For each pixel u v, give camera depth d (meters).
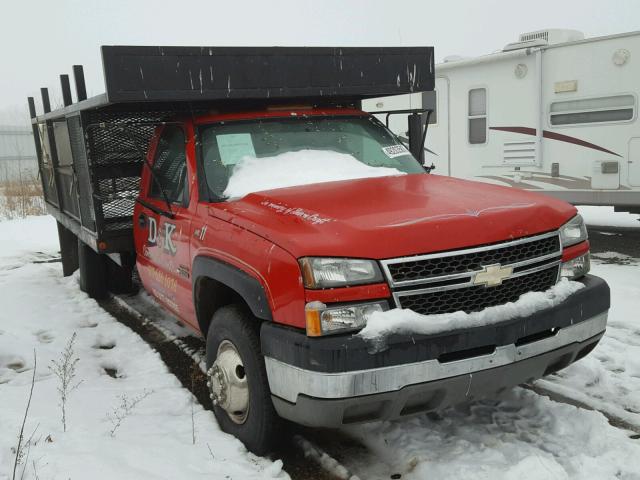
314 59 4.81
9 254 10.84
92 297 7.36
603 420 3.62
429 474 3.23
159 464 3.33
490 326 3.07
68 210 7.38
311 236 3.13
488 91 9.64
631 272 7.27
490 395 3.28
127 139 5.61
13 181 22.38
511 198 3.63
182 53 4.35
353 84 5.02
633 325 5.36
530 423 3.72
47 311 6.81
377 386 2.92
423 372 2.96
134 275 7.48
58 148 7.20
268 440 3.45
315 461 3.51
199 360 5.16
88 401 4.28
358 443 3.67
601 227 10.58
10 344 5.45
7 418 3.92
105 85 4.21
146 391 4.48
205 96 4.45
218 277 3.64
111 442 3.58
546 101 8.99
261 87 4.64
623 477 3.13
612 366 4.62
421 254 3.06
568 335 3.33
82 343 5.67
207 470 3.32
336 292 2.99
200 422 3.93
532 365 3.24
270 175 4.25
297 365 3.00
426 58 5.37
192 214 4.21
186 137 4.57
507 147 9.53
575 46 8.59
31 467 3.27
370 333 2.91
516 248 3.27
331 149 4.64
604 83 8.37
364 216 3.28
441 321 3.00
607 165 8.50
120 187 5.64
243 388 3.60
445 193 3.74
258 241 3.35
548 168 9.12
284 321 3.12
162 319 6.44
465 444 3.48
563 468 3.11
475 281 3.12
